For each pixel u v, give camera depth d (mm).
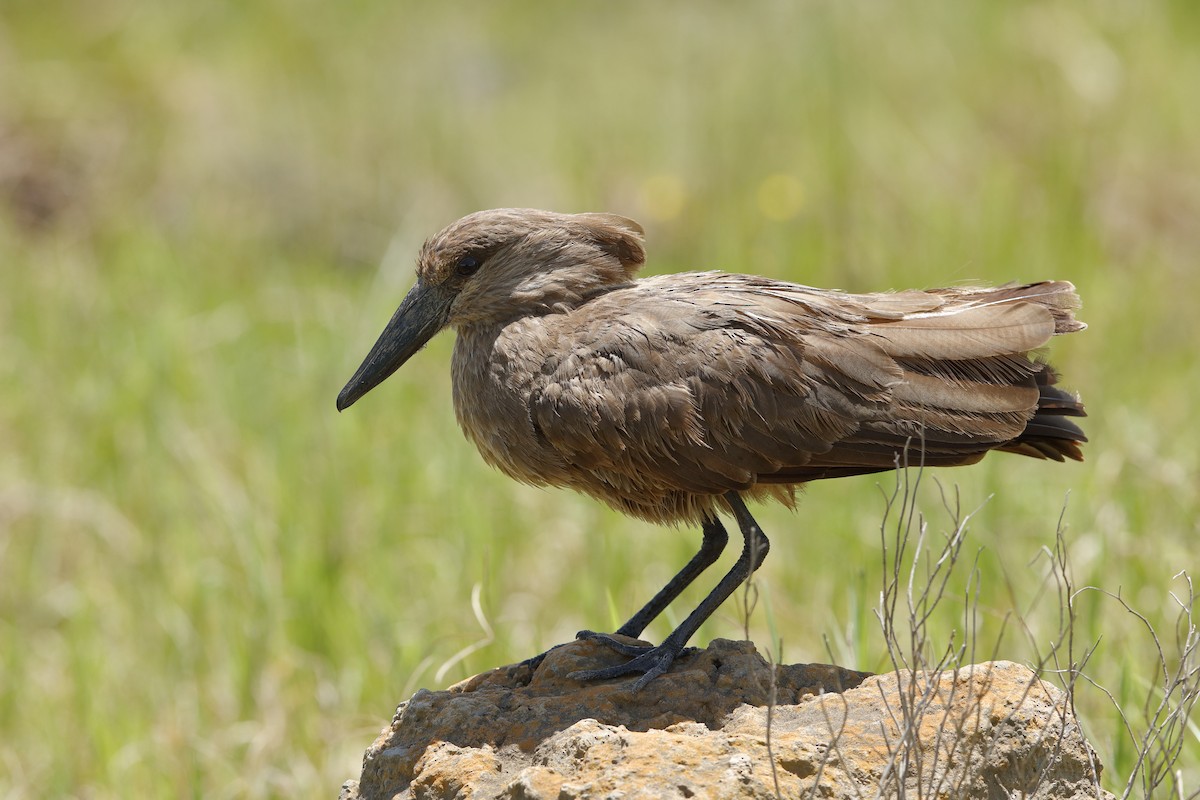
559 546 12047
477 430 8062
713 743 6129
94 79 20109
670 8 23531
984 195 16422
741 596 11125
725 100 19609
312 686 10703
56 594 12180
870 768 6160
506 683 7539
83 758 10359
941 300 7816
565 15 23719
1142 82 18734
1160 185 17219
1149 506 11453
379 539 12031
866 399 7453
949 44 19812
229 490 12758
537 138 20016
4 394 14352
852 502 12133
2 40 20766
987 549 10664
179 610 11656
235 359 14836
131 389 14070
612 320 7688
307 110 20109
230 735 10375
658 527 12164
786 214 17094
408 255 17062
